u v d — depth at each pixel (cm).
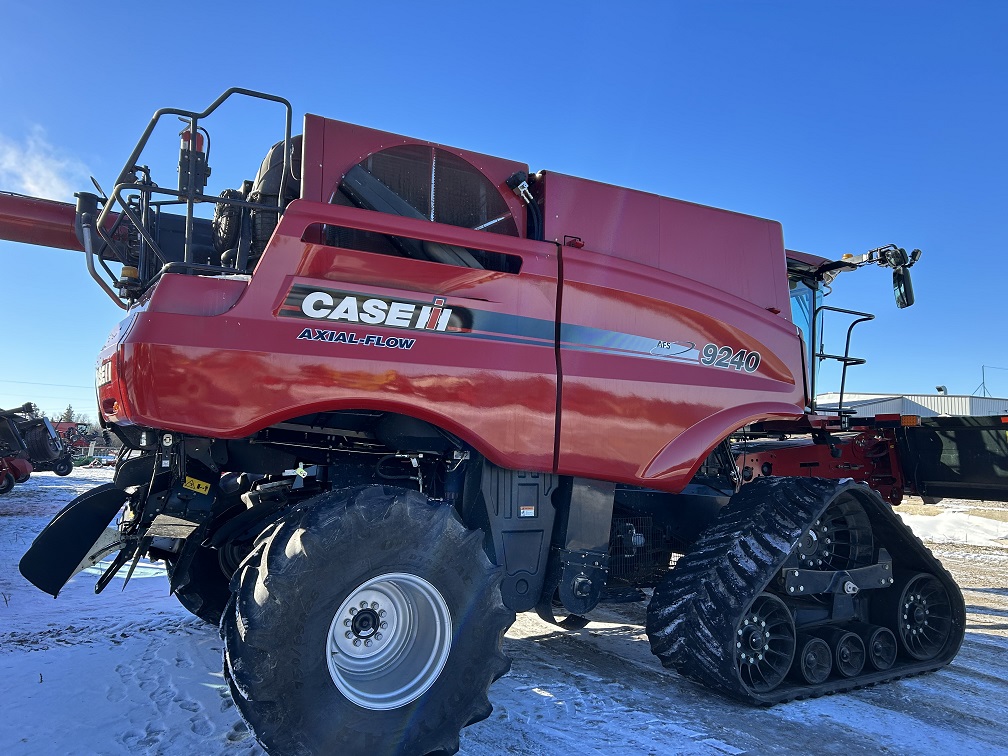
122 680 356
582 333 340
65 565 320
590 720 321
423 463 355
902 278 479
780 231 432
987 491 709
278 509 378
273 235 282
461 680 268
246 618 232
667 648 364
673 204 392
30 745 279
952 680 406
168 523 301
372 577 256
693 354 373
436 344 303
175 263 277
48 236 399
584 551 346
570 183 362
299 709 235
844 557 414
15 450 1566
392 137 333
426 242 316
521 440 317
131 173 310
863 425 796
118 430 298
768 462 825
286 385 270
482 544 286
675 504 452
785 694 351
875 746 303
